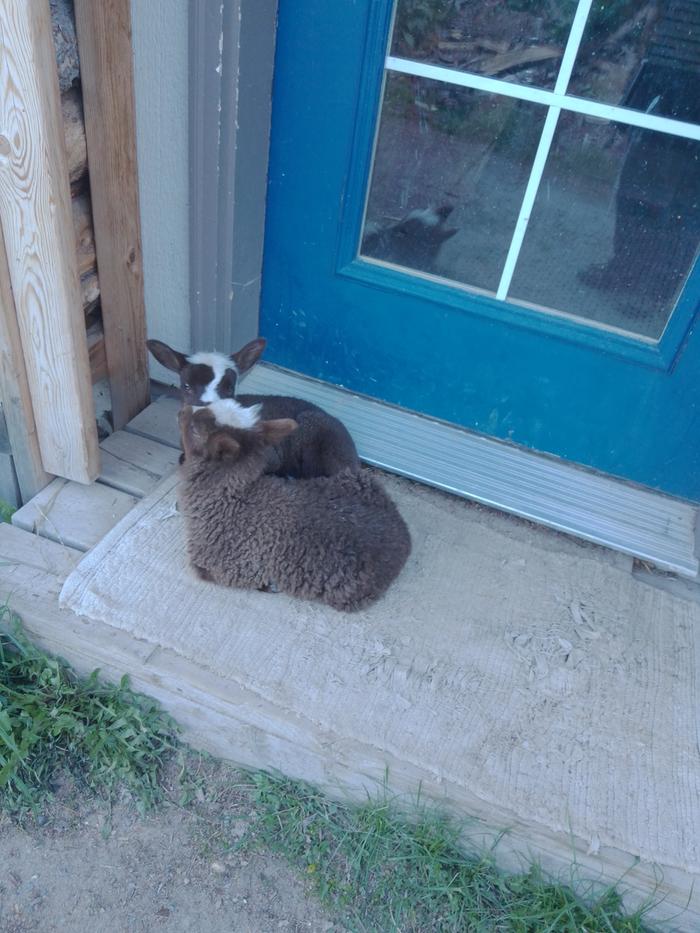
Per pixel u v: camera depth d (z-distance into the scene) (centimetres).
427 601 100
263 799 89
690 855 78
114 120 99
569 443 124
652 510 118
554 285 115
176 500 109
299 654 91
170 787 91
